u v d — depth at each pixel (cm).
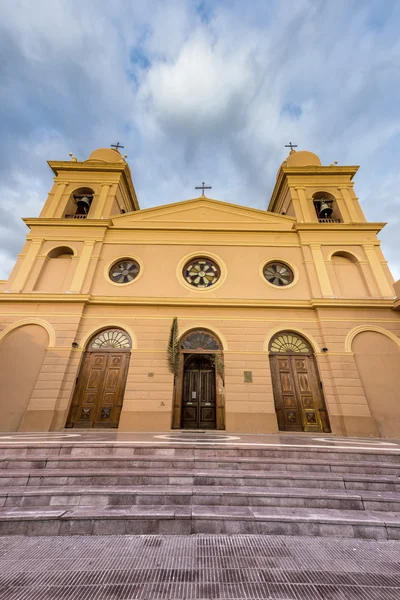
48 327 1098
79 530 373
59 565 301
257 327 1141
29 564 302
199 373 1152
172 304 1163
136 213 1483
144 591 258
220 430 980
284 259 1327
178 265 1299
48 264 1291
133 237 1380
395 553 334
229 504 428
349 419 958
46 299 1141
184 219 1484
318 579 280
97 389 1039
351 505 427
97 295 1192
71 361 1055
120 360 1086
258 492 441
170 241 1366
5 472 481
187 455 548
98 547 339
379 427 955
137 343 1098
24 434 794
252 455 554
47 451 546
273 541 359
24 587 262
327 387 1029
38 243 1323
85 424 986
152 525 380
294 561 314
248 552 331
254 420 974
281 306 1166
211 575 285
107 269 1280
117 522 380
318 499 431
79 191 1609
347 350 1077
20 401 984
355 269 1302
